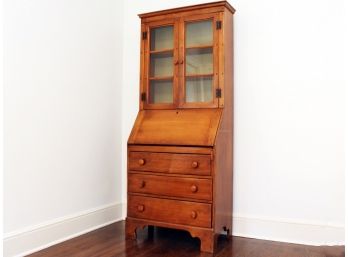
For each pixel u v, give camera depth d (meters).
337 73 2.42
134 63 3.17
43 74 2.36
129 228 2.58
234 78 2.74
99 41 2.91
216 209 2.30
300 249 2.35
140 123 2.66
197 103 2.52
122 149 3.20
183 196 2.37
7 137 2.10
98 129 2.89
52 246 2.37
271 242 2.52
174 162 2.41
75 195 2.64
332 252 1.63
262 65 2.65
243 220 2.69
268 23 2.64
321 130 2.46
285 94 2.58
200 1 2.90
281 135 2.59
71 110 2.60
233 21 2.73
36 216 2.31
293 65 2.55
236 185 2.72
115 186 3.10
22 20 2.21
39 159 2.33
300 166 2.52
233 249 2.35
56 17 2.47
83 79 2.73
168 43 2.71
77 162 2.66
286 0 2.58
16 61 2.16
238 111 2.73
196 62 2.59
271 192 2.61
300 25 2.54
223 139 2.45
